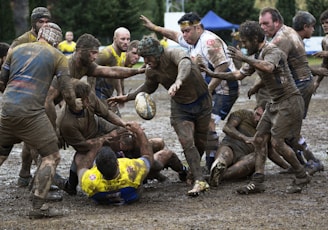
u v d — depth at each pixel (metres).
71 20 123.50
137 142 18.47
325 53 23.06
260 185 18.70
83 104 17.94
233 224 15.30
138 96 18.22
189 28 21.62
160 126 35.31
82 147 18.34
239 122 20.83
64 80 16.36
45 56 16.11
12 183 21.58
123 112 42.72
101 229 15.04
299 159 21.78
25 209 17.66
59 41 16.75
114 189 17.12
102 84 23.84
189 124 19.09
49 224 15.64
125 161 17.45
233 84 22.02
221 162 19.25
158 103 49.22
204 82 19.06
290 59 21.22
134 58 24.48
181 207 17.30
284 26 21.28
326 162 24.08
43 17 20.27
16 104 15.75
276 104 18.47
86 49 18.94
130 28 125.38
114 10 123.44
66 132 18.11
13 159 26.50
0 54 20.34
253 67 17.66
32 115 15.84
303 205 17.19
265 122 18.77
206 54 21.53
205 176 20.34
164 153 19.67
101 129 18.88
